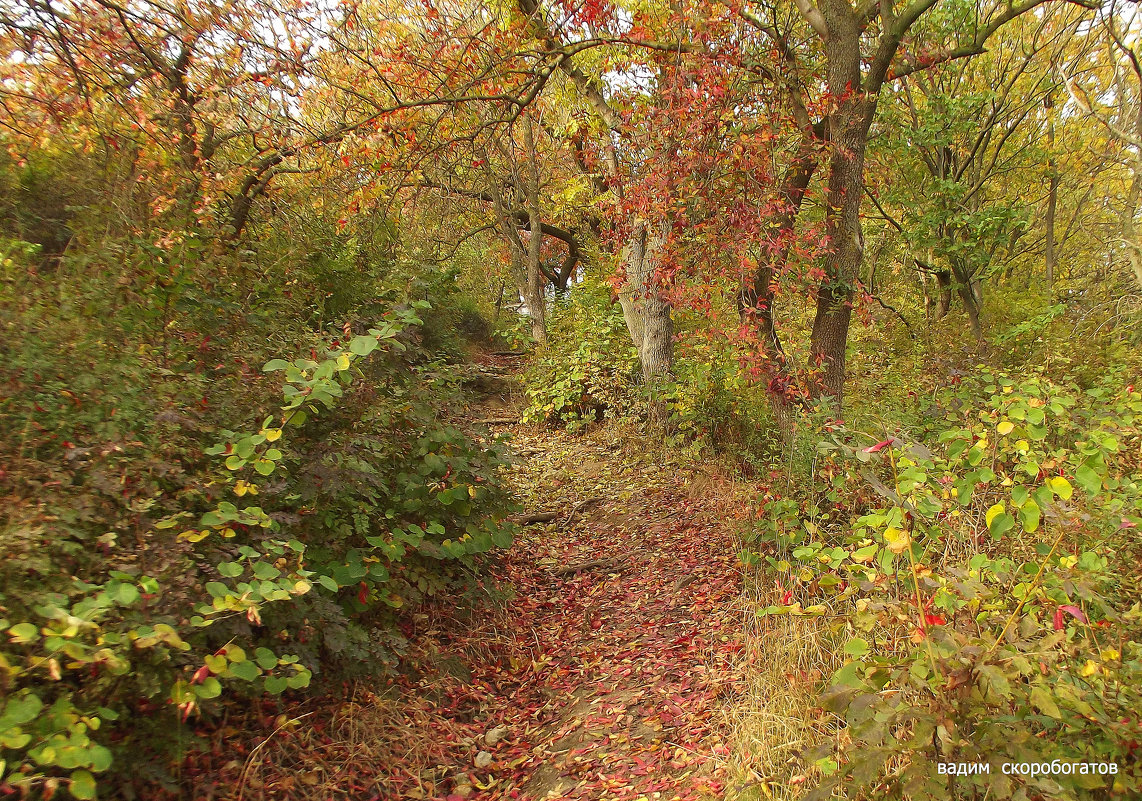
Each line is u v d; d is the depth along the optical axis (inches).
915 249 499.5
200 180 240.4
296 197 321.1
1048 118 554.9
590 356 497.7
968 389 237.9
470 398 274.4
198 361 169.2
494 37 325.1
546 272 1053.2
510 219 741.3
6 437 115.4
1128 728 83.7
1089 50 509.4
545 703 188.5
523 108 322.0
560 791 148.2
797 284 277.0
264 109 302.2
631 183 312.0
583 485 380.2
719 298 296.0
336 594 165.2
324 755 145.2
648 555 276.5
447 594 217.3
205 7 267.9
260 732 141.3
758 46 300.8
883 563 105.7
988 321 530.0
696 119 271.3
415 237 549.3
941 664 89.8
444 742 164.7
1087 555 100.7
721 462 348.8
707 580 237.5
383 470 191.9
